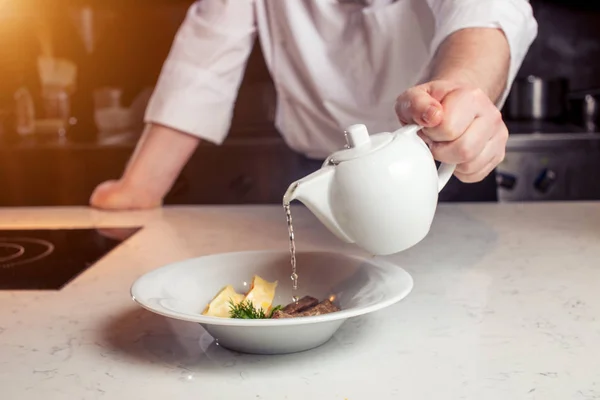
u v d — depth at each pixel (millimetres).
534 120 2904
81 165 2646
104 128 2955
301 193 753
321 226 1330
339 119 1625
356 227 768
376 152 751
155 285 807
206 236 1280
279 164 2527
